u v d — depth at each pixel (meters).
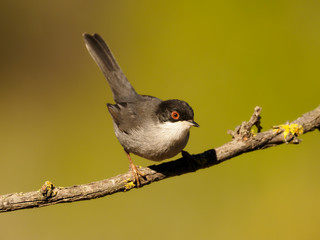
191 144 12.30
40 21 15.23
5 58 14.90
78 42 15.01
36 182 12.55
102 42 9.74
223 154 7.68
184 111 7.74
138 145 8.09
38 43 15.11
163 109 7.89
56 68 14.94
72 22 15.13
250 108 12.38
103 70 9.55
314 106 12.09
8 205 6.70
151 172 7.51
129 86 9.26
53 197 6.85
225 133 12.28
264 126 12.22
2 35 14.98
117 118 8.34
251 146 7.72
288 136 7.66
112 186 7.21
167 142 7.82
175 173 7.62
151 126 7.95
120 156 12.61
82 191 7.00
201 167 7.67
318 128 7.96
